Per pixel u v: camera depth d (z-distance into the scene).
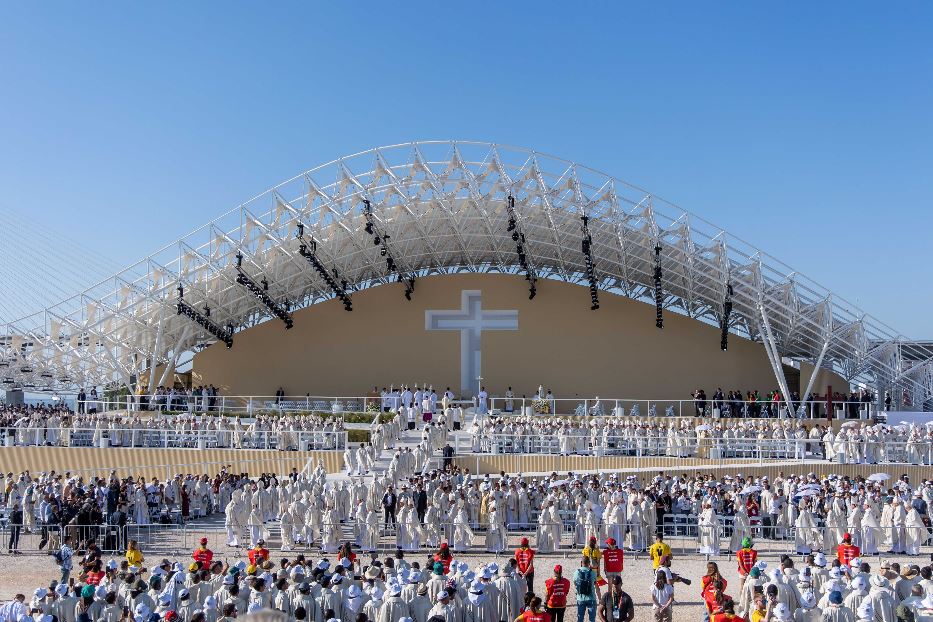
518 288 65.75
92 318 53.72
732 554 28.23
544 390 64.62
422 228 60.19
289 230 55.00
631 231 56.81
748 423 48.75
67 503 29.00
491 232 61.34
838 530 28.06
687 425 46.16
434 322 66.06
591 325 65.06
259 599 16.08
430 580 17.59
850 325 56.50
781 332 61.44
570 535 30.83
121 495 30.56
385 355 65.81
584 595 18.14
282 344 66.31
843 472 41.12
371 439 42.75
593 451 43.78
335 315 66.56
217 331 61.19
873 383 59.09
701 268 58.44
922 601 15.57
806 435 46.28
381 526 31.03
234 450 43.56
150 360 61.34
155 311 56.38
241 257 54.22
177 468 43.06
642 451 44.22
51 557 27.61
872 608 15.09
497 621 17.41
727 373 63.94
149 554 27.67
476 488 31.73
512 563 18.23
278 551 28.11
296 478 33.38
